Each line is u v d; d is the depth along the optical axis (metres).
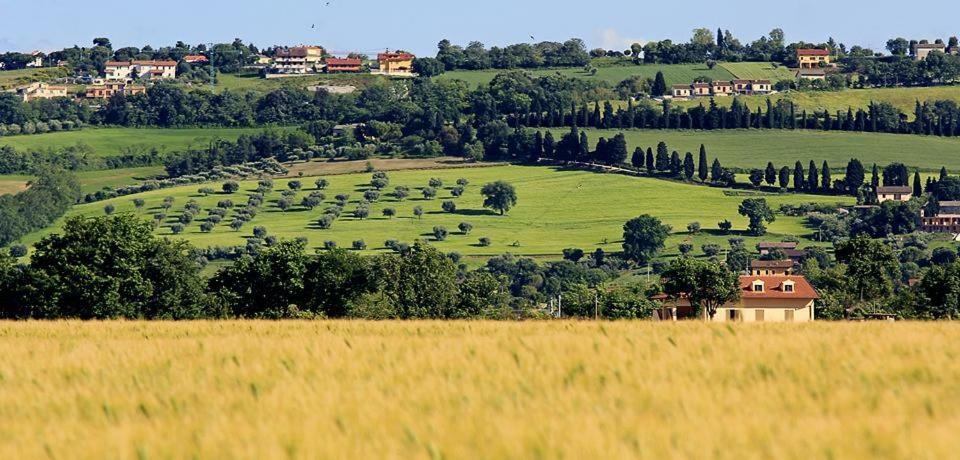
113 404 116.81
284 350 153.75
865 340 155.50
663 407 109.56
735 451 90.94
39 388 128.38
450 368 135.25
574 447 92.31
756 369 131.12
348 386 124.44
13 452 95.00
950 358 138.62
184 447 95.38
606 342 154.38
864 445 92.25
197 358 149.25
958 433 94.50
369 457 90.75
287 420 104.81
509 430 97.75
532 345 152.62
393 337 174.38
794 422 100.88
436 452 90.56
